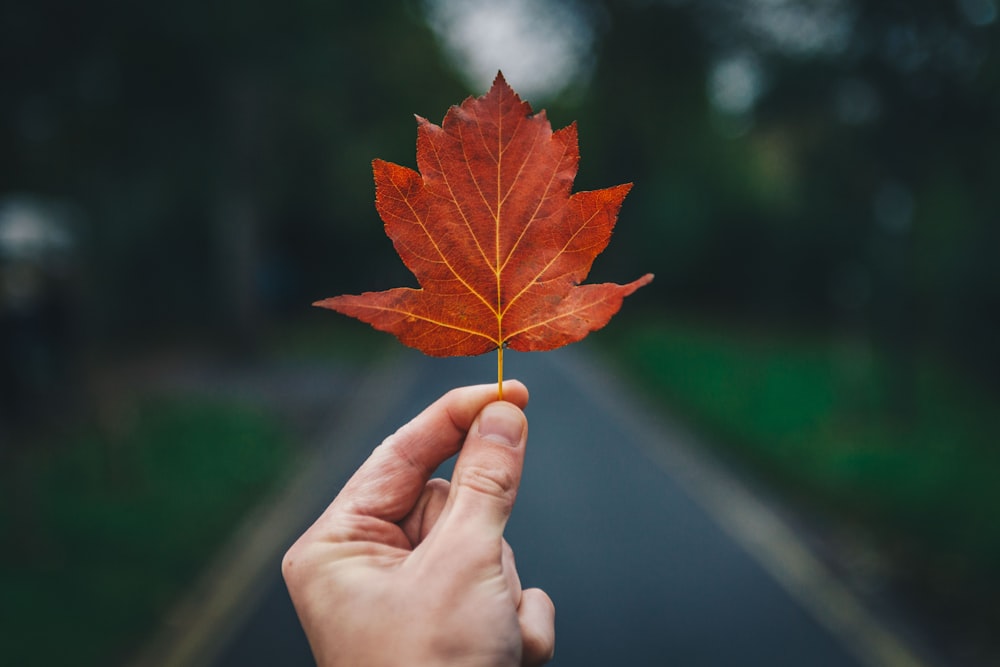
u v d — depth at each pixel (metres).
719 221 25.11
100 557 5.12
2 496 5.85
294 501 6.43
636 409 10.77
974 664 4.00
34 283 7.62
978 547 5.35
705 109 21.11
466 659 1.17
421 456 1.42
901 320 9.71
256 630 4.31
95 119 10.59
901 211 9.14
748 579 5.01
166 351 15.92
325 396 11.72
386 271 25.86
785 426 9.53
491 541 1.23
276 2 10.71
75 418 7.96
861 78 7.78
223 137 13.35
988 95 7.26
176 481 6.90
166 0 9.23
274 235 22.62
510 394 1.42
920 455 8.10
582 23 19.58
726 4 11.18
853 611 4.61
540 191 1.09
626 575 5.03
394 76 14.93
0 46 8.26
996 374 11.34
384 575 1.25
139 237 16.88
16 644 4.03
